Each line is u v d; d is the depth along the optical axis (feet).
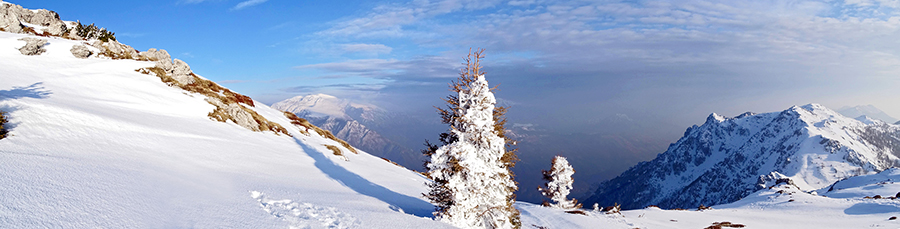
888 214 138.41
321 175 99.04
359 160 168.66
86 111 88.07
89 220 28.86
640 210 201.57
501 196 62.08
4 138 54.95
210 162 83.46
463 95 60.13
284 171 92.63
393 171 165.27
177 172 62.39
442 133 63.57
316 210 49.47
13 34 169.89
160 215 34.76
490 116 59.26
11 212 26.35
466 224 59.06
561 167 186.39
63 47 164.55
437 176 59.21
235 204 45.11
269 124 174.91
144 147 79.25
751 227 136.87
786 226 139.44
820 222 143.33
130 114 107.76
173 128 107.24
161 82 161.89
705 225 143.54
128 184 42.73
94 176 42.42
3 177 33.53
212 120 140.05
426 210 80.18
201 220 35.70
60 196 32.19
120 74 151.64
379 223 47.44
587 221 123.95
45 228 25.40
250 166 89.81
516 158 63.36
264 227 36.83
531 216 127.34
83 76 135.23
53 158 48.11
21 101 74.23
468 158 56.75
